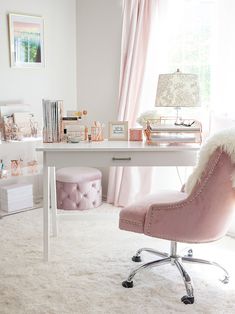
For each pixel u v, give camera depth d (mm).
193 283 2580
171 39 3791
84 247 3100
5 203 3848
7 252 2994
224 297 2416
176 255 2660
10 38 3973
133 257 2877
